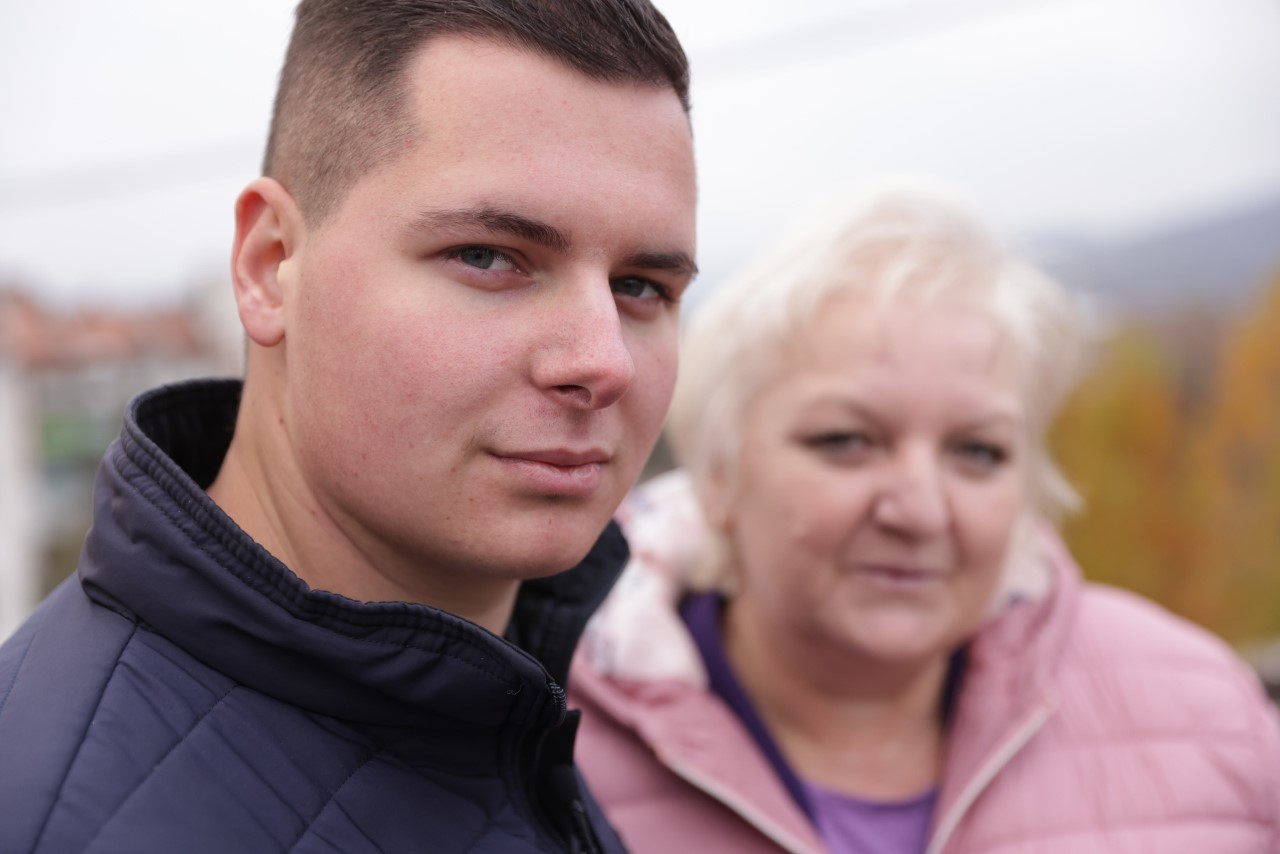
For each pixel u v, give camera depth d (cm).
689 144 95
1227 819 159
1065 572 180
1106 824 155
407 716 89
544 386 85
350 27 90
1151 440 1009
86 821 72
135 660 82
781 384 156
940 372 149
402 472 86
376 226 85
